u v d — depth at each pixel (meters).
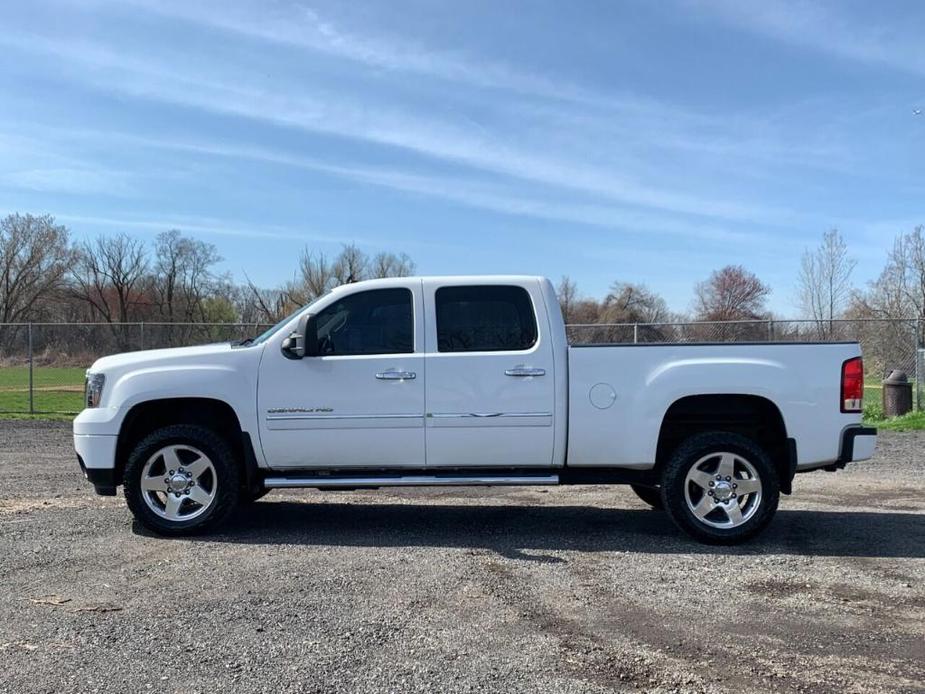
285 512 7.23
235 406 6.10
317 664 3.75
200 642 4.01
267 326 16.92
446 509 7.42
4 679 3.56
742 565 5.50
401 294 6.26
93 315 69.06
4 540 6.05
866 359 19.05
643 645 4.02
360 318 6.25
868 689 3.52
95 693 3.43
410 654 3.87
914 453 11.03
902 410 14.74
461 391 6.08
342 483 6.18
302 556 5.65
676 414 6.30
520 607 4.58
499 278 6.24
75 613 4.42
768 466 5.99
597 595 4.82
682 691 3.49
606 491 8.40
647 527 6.68
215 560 5.53
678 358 6.09
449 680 3.58
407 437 6.10
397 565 5.44
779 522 6.89
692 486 6.12
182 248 67.38
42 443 11.95
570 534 6.41
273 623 4.28
